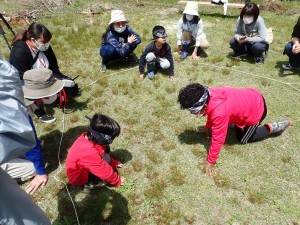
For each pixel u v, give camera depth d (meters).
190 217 3.23
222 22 7.99
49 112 4.75
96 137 2.87
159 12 8.88
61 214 3.29
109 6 9.35
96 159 3.08
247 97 3.61
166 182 3.62
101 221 3.22
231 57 6.15
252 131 3.85
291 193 3.46
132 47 5.79
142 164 3.85
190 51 6.42
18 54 4.17
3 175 1.97
